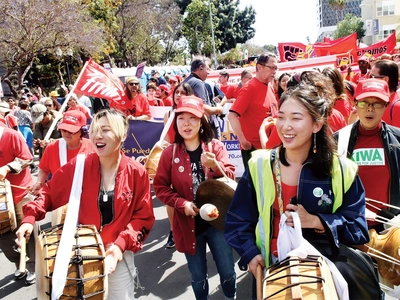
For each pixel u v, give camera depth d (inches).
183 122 129.7
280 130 85.4
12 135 168.9
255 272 87.5
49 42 906.1
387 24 2800.2
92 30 1013.2
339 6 3083.2
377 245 102.9
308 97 83.0
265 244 89.1
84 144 159.5
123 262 110.7
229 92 383.6
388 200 116.9
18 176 173.0
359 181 87.6
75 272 91.4
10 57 935.0
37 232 168.4
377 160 117.0
